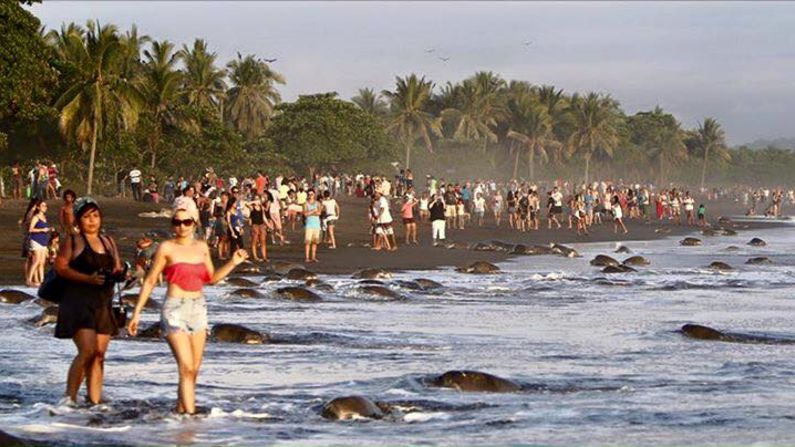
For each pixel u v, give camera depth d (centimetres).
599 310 6194
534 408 3106
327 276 8075
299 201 12988
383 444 2612
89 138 17525
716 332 4862
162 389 3375
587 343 4684
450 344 4584
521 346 4556
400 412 3052
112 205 15300
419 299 6669
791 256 12081
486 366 3966
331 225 11144
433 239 12188
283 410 3070
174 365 3856
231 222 8812
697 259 11431
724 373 3834
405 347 4469
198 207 10181
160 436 2703
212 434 2739
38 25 15888
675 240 15462
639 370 3909
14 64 15312
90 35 17675
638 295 7181
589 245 13938
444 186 17575
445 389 3397
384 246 11625
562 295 7119
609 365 4034
